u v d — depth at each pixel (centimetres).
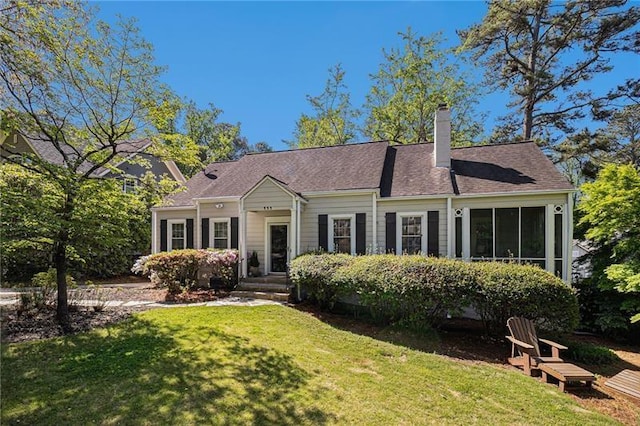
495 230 1040
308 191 1214
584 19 1664
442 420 423
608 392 561
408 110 2273
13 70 705
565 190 970
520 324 698
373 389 497
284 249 1285
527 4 1683
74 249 797
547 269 984
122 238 879
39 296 829
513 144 1280
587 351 731
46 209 686
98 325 738
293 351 629
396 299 813
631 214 890
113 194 800
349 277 884
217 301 1047
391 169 1280
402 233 1126
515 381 560
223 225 1341
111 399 427
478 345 762
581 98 1806
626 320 911
